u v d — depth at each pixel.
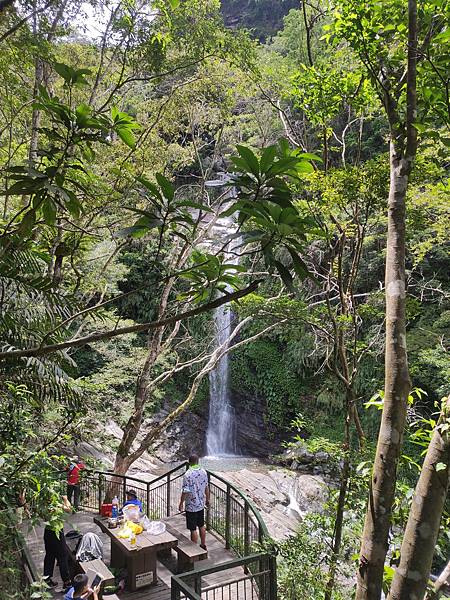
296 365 16.00
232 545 6.26
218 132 11.11
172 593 3.93
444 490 1.86
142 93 11.77
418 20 3.19
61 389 4.16
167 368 16.08
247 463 15.54
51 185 1.82
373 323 9.83
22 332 3.49
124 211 7.89
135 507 5.93
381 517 2.26
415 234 7.51
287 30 17.94
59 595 5.19
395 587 1.89
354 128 12.65
